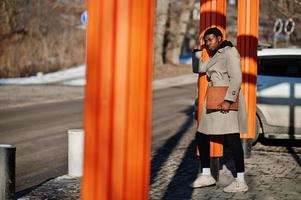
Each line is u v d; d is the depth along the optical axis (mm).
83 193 1600
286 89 9914
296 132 9867
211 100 5996
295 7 12883
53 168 8203
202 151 6449
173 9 41906
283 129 9914
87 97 1582
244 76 8266
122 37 1551
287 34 19859
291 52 10172
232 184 6176
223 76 6012
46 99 20797
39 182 7227
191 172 7406
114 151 1564
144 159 1620
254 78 8320
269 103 9977
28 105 18703
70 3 44531
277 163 8172
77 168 7211
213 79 6055
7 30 33562
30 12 35500
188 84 30406
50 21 37531
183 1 41656
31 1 35625
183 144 10352
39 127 13008
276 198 5875
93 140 1574
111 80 1559
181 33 42000
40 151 9664
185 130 12695
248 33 8234
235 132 6059
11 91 23469
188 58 47562
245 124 6125
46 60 35281
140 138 1599
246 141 8539
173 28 42031
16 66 33250
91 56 1574
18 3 34562
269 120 9984
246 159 8508
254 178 6992
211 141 6676
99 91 1566
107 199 1571
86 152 1587
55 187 6535
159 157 8750
